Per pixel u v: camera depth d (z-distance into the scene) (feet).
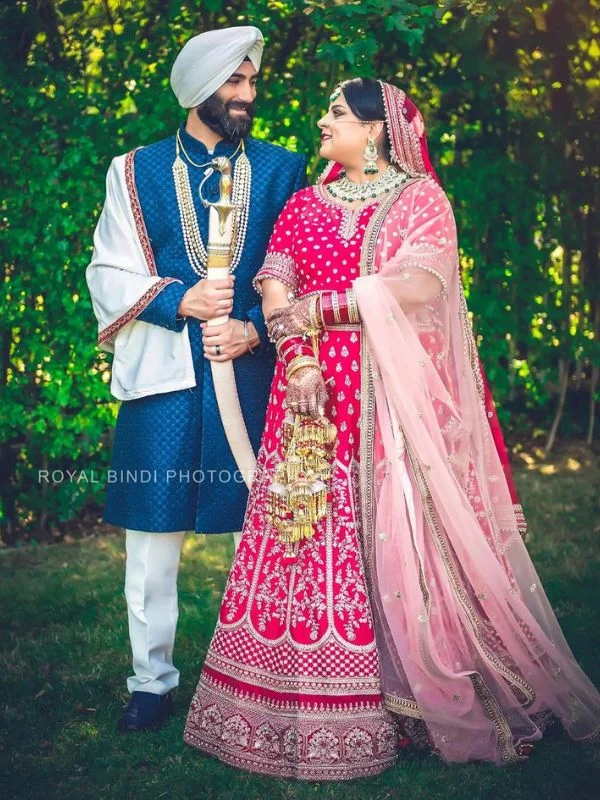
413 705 9.35
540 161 17.69
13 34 15.20
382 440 9.47
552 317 18.88
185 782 9.33
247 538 9.80
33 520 17.06
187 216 10.19
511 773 9.34
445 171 17.49
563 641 10.05
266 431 9.86
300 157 10.66
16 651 12.22
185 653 12.12
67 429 16.67
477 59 15.69
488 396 10.18
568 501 17.13
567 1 16.19
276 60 15.84
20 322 16.08
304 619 9.34
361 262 9.52
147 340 10.18
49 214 15.69
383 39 15.60
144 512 10.10
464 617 9.50
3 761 9.75
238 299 10.28
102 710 10.80
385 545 9.37
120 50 15.53
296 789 9.17
